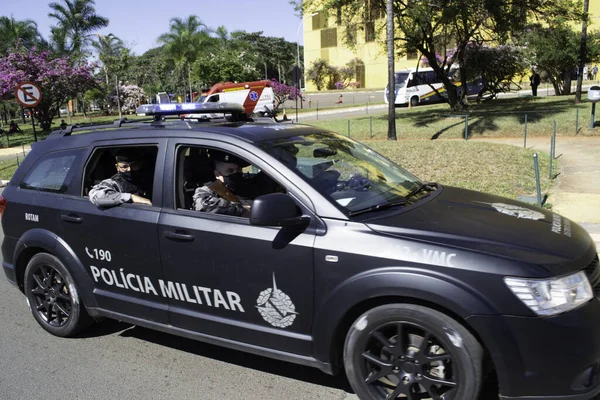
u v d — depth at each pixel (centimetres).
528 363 268
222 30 4441
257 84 3123
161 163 379
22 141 2898
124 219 386
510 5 2006
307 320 321
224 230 344
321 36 5959
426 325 285
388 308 294
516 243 294
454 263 279
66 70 3156
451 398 285
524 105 2422
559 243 302
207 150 404
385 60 5634
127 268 390
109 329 472
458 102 2412
